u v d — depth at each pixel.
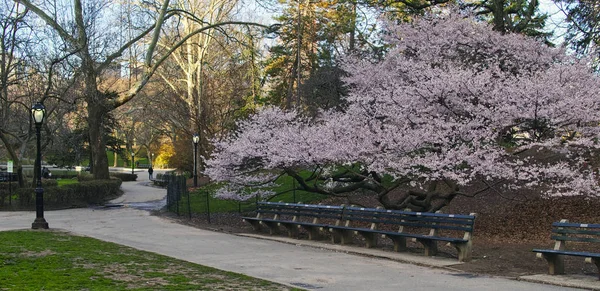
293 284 8.88
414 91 14.70
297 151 15.11
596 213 15.12
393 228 16.83
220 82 43.12
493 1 22.22
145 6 35.19
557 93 13.17
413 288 8.55
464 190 20.58
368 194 23.06
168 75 46.78
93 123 34.19
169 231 17.14
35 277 8.48
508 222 15.68
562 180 14.95
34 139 32.66
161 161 86.94
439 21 18.48
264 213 17.16
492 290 8.36
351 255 12.40
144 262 10.51
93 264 10.03
